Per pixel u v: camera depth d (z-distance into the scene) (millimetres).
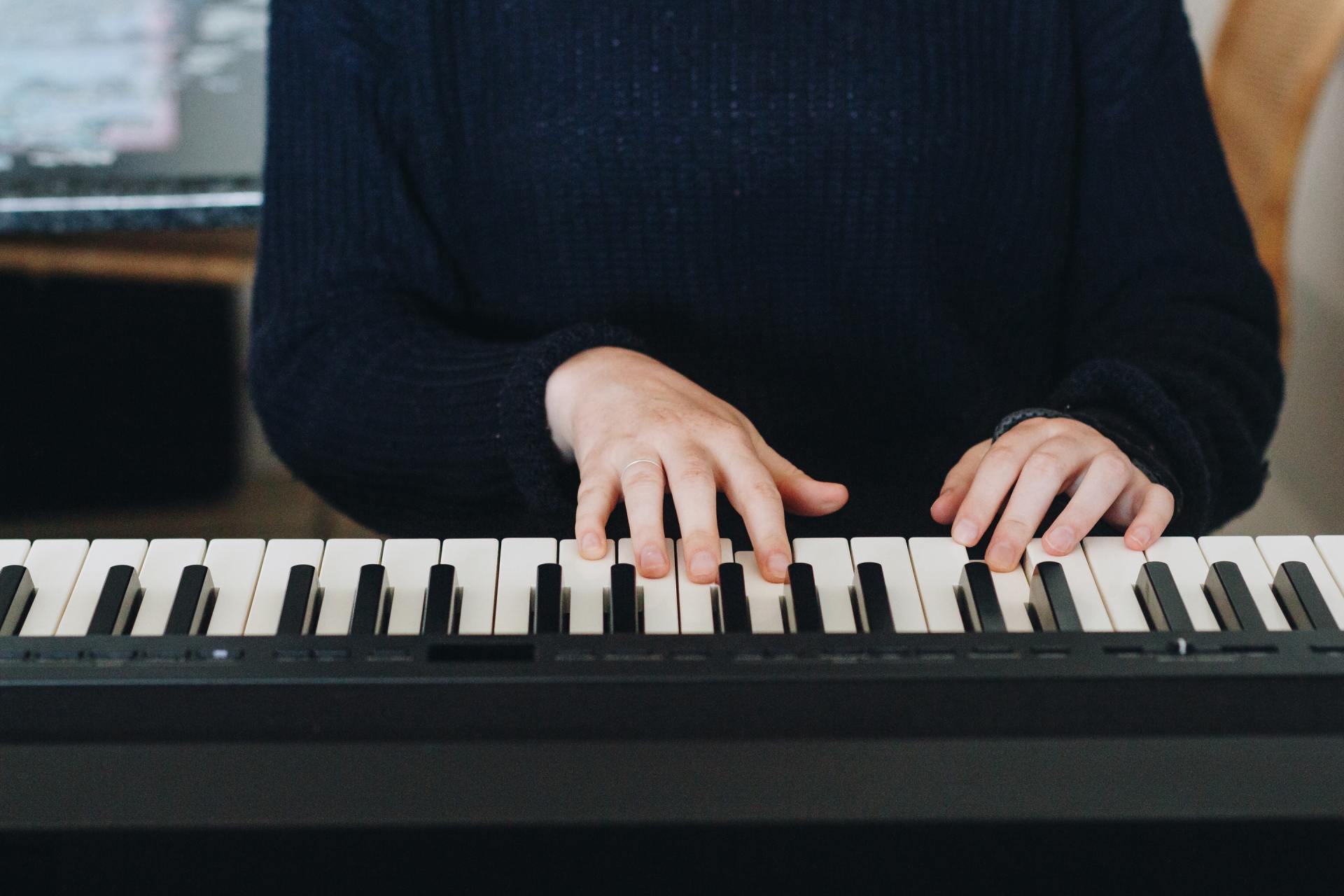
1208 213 1116
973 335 1143
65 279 2092
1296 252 2475
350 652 583
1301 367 2381
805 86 1039
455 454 949
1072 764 523
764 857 508
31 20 1938
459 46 1065
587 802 504
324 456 1052
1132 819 500
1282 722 545
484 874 511
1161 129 1118
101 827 493
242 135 1579
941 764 522
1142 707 554
